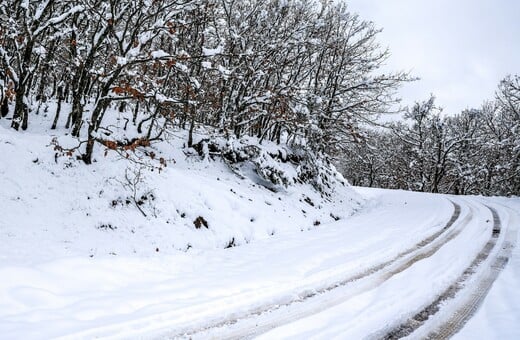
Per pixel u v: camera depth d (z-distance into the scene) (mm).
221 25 13305
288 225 11008
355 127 18875
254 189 12469
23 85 9055
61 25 10320
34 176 7531
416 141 36625
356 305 4934
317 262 7012
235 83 13531
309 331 4141
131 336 3822
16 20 8852
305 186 15711
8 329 3723
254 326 4242
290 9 15188
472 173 34938
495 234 9617
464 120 37969
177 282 5625
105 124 11211
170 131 12766
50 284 4938
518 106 26172
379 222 11719
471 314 4746
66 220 7027
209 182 10742
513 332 4117
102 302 4590
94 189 7930
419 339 4055
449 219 11797
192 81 9938
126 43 10180
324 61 18453
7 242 5938
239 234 9148
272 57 14266
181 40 11539
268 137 18281
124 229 7441
